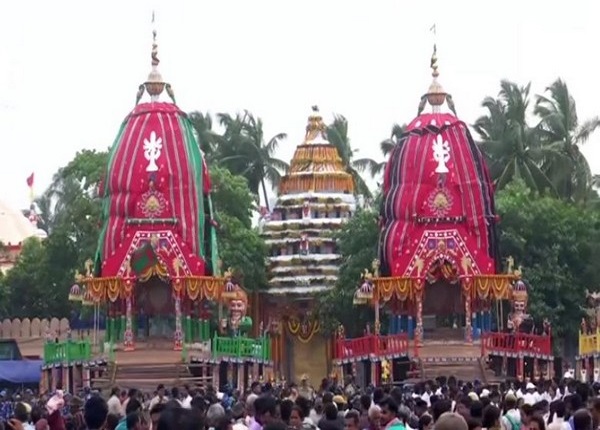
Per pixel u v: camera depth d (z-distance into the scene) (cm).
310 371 10094
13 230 12838
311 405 3400
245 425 2941
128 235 8094
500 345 7912
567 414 3080
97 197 9994
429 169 8294
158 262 8019
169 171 8150
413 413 3588
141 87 8456
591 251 9325
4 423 2497
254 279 10025
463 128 8406
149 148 8194
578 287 9225
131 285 7975
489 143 10575
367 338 8088
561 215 9312
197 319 8262
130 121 8306
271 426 2161
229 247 9800
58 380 7981
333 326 9644
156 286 8288
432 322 8444
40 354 9238
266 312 10200
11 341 9256
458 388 5481
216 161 11975
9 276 10319
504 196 9488
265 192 12281
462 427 1891
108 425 2688
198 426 1741
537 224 9238
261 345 8425
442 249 8144
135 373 7800
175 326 8050
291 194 10388
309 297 10050
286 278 10056
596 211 9775
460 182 8256
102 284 8000
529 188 10038
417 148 8344
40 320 9531
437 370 7838
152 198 8125
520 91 10825
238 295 8244
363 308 9531
